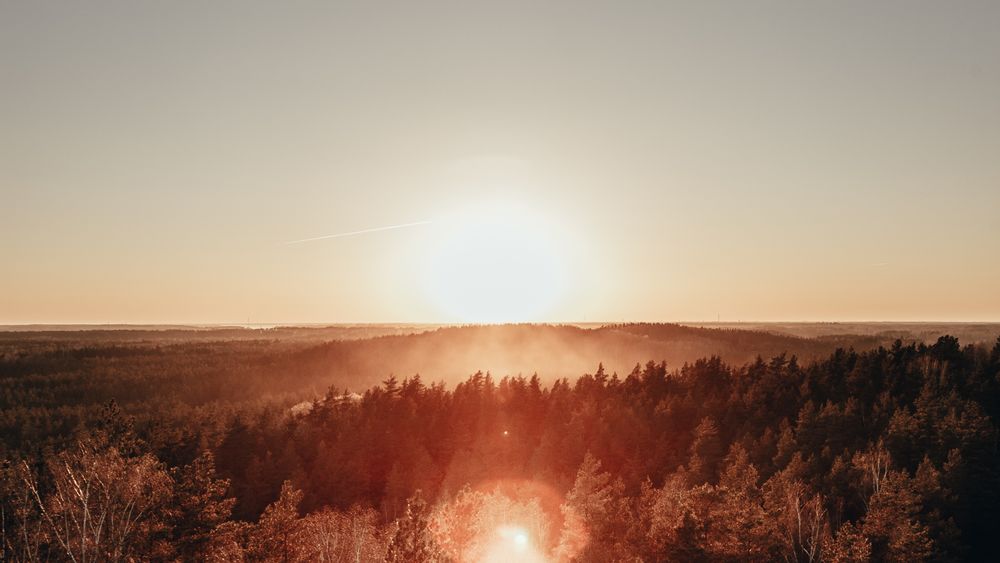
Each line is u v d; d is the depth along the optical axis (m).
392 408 126.31
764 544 43.19
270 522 41.59
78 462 38.31
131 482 36.91
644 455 87.88
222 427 106.69
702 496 46.00
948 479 58.34
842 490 59.06
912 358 106.12
